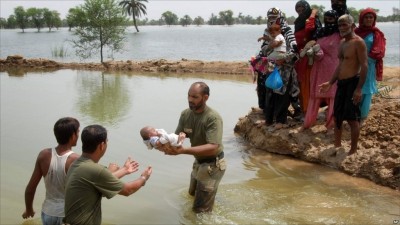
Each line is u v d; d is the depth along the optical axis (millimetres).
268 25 8516
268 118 8828
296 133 8281
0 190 6613
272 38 8391
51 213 4469
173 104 12703
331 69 7934
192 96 5520
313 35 8383
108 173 4031
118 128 10086
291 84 8602
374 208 5781
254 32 121125
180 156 8250
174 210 5887
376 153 7070
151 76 20156
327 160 7551
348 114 7133
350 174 7074
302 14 8523
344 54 6984
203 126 5609
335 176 7039
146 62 23641
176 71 22062
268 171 7406
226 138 9484
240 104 12672
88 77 19922
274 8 8391
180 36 91688
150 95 14383
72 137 4531
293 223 5410
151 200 6230
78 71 22750
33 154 8312
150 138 5219
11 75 21031
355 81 6973
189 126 5766
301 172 7309
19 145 8867
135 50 46281
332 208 5824
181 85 16812
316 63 8078
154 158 8094
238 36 89750
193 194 6324
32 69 23969
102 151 4156
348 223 5363
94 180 3949
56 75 20875
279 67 8461
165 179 7047
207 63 22047
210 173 5656
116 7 26797
